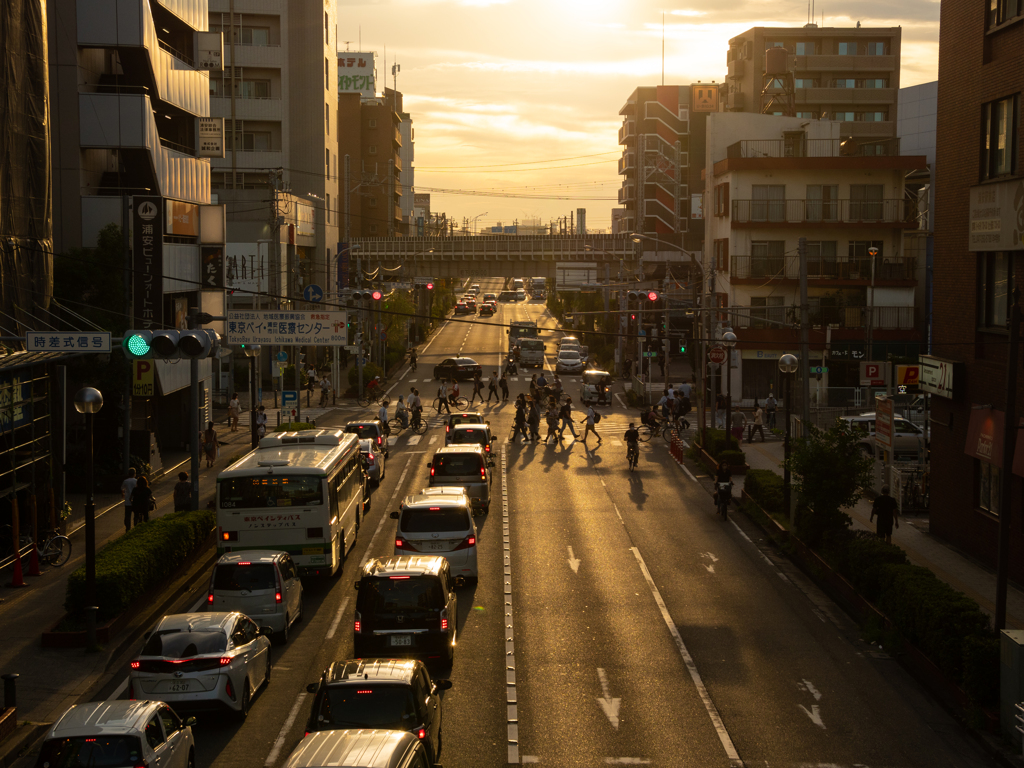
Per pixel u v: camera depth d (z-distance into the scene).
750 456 42.47
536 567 24.66
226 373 64.81
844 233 61.09
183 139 44.34
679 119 118.94
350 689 11.54
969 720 14.63
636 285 76.81
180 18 41.97
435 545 22.11
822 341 58.81
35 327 26.56
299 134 83.94
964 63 25.42
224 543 22.50
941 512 27.16
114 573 19.41
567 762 13.23
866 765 13.27
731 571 24.50
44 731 14.70
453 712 15.10
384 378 69.38
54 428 27.69
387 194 122.12
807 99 93.81
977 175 24.59
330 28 88.69
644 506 32.59
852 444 24.92
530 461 41.62
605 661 17.67
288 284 64.12
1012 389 16.28
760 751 13.70
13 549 23.45
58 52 35.25
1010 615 19.83
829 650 18.52
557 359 80.56
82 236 35.34
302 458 23.78
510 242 90.38
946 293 26.52
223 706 14.21
